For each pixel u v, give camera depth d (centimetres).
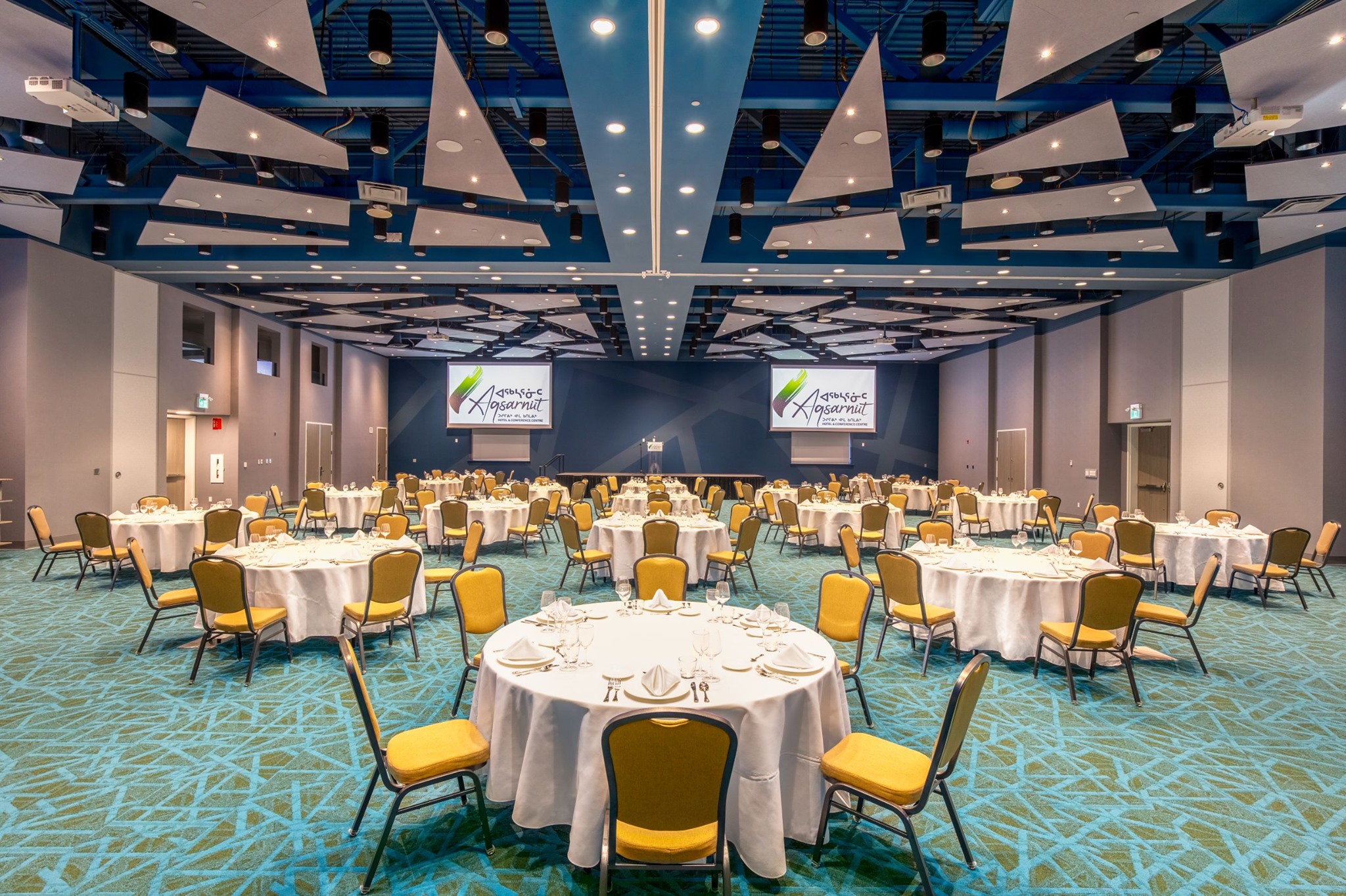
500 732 251
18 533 909
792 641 304
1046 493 1360
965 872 248
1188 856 259
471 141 570
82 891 233
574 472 2036
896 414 2033
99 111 517
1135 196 685
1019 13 389
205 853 255
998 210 734
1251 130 510
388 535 712
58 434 937
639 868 196
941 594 511
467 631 384
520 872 248
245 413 1318
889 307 1251
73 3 549
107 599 658
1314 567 731
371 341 1708
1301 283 921
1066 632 433
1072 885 241
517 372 2030
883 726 378
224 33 415
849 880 243
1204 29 556
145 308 1073
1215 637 566
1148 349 1188
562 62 443
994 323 1406
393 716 383
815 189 676
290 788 303
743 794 234
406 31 655
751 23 398
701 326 1541
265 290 1192
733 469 2059
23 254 893
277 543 573
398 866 249
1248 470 992
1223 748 353
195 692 418
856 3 607
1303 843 268
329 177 913
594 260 955
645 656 286
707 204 715
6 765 321
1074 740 362
